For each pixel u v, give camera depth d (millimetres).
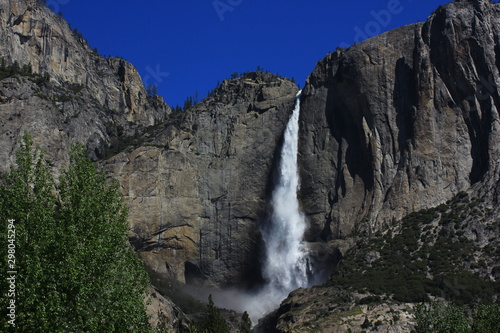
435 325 63938
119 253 52188
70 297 44469
